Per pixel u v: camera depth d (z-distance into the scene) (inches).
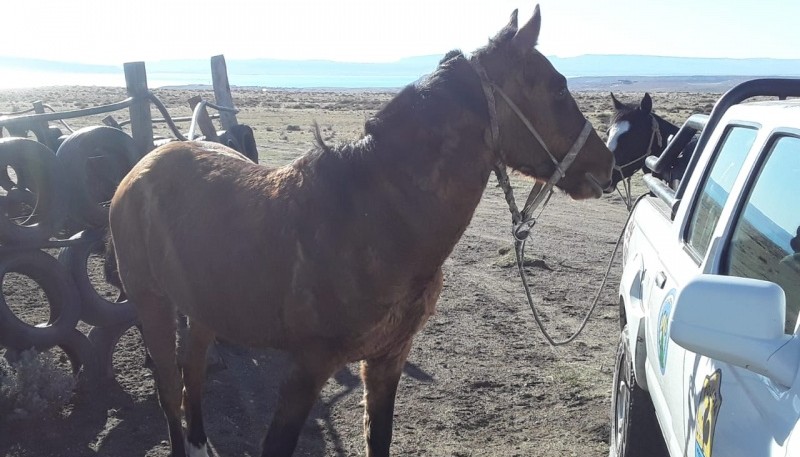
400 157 131.0
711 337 74.1
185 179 167.0
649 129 341.1
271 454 139.5
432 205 131.0
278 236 139.6
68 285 217.9
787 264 88.3
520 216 143.6
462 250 453.4
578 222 555.2
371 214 131.3
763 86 152.5
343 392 237.8
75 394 216.7
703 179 136.9
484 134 132.9
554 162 139.7
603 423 210.8
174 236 161.5
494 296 351.6
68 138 226.1
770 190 98.8
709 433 87.4
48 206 212.2
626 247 201.9
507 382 243.4
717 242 108.9
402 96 136.4
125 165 242.8
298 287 136.1
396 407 223.8
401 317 136.8
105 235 232.1
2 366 207.3
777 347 71.7
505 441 201.3
